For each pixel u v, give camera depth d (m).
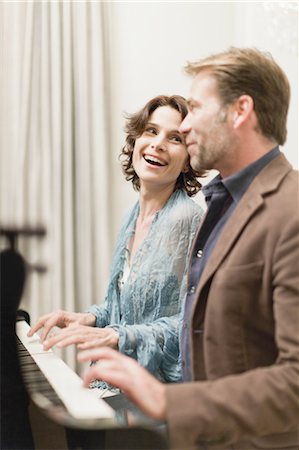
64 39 2.27
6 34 2.21
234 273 0.90
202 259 1.06
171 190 1.59
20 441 0.93
